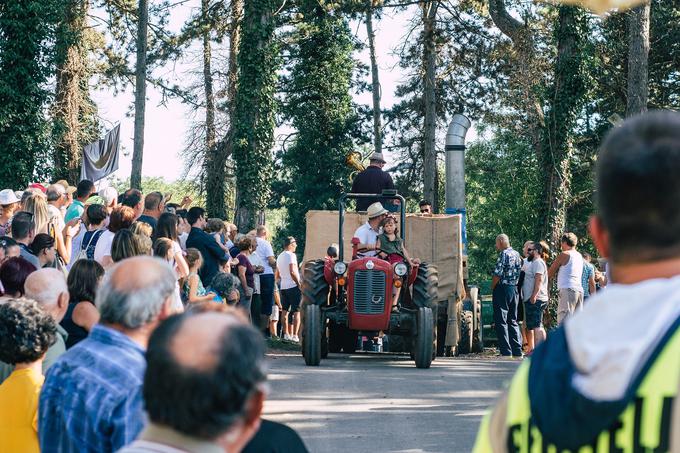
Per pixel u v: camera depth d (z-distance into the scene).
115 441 3.76
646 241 1.88
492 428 2.07
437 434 9.62
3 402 4.82
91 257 10.50
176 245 9.92
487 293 36.59
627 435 1.80
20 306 4.89
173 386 2.08
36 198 10.63
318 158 51.34
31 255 9.35
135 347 3.93
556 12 29.98
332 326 17.55
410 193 51.50
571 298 17.08
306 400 11.39
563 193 27.91
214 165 40.69
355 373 13.84
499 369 15.02
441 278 19.05
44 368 5.54
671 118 1.92
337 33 50.56
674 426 1.77
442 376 13.72
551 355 1.98
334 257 18.58
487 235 57.66
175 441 2.12
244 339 2.14
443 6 42.69
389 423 10.13
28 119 28.80
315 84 50.56
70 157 35.88
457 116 27.48
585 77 27.78
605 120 43.59
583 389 1.85
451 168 27.12
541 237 28.02
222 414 2.10
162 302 3.96
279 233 57.00
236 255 16.67
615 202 1.90
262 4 30.55
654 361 1.81
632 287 1.90
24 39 28.56
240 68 30.69
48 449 3.81
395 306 15.20
